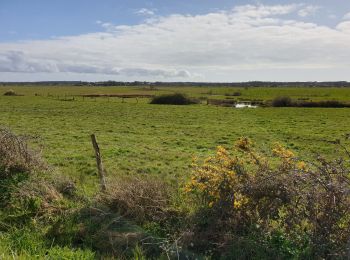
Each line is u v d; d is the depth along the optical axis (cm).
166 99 7000
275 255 592
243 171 720
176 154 1783
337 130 3142
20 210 788
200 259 602
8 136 1020
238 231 655
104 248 654
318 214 601
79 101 7050
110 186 858
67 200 844
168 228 704
